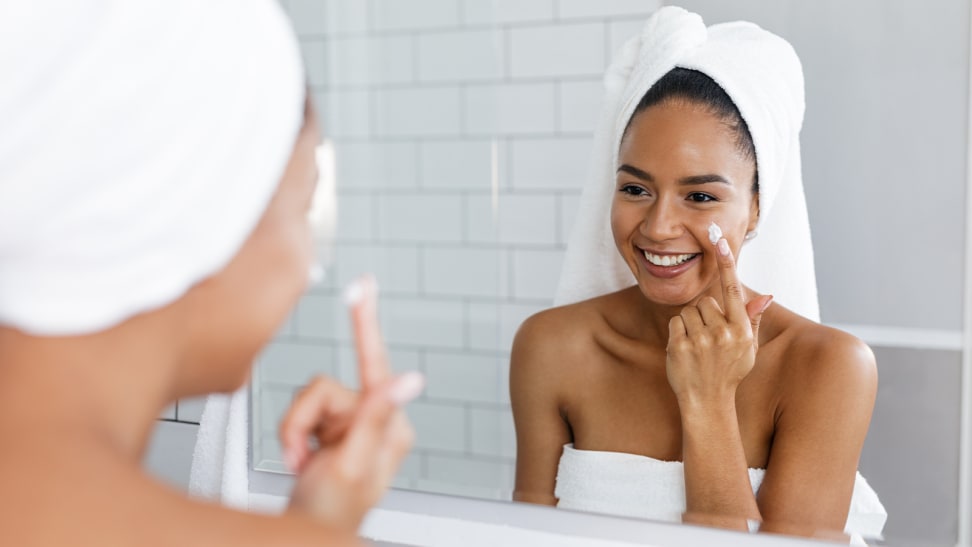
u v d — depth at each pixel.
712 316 0.80
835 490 0.78
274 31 0.38
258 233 0.40
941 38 0.71
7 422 0.34
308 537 0.35
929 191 0.73
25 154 0.33
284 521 0.35
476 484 0.91
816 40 0.74
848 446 0.77
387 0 0.92
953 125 0.72
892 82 0.73
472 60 0.88
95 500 0.33
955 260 0.72
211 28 0.35
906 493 0.75
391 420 0.44
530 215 0.87
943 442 0.74
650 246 0.81
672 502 0.84
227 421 0.98
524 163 0.87
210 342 0.40
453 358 0.92
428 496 0.93
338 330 0.97
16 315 0.34
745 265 0.78
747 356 0.79
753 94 0.76
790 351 0.78
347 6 0.94
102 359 0.36
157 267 0.35
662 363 0.83
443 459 0.92
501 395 0.90
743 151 0.77
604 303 0.85
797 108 0.75
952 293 0.73
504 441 0.90
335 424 0.48
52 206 0.33
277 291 0.41
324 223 0.96
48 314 0.34
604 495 0.86
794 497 0.79
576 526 0.87
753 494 0.80
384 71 0.93
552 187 0.86
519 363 0.89
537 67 0.85
